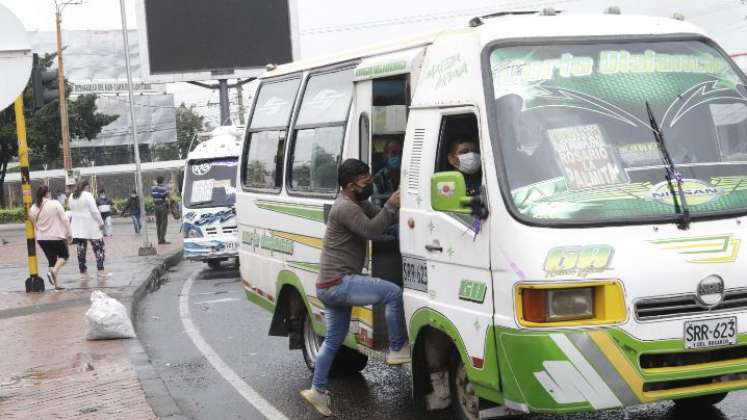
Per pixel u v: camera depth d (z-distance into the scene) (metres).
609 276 5.46
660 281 5.50
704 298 5.59
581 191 5.74
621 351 5.45
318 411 7.98
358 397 8.45
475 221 5.96
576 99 6.07
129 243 33.41
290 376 9.63
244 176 10.77
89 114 61.25
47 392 8.99
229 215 22.80
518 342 5.55
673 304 5.56
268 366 10.23
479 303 5.96
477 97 6.06
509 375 5.69
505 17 6.62
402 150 7.68
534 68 6.14
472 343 6.05
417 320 6.84
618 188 5.77
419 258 6.77
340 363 9.20
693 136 6.11
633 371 5.47
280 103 9.87
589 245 5.50
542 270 5.46
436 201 6.06
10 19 9.41
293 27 38.88
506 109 5.96
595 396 5.45
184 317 14.49
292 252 9.15
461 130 6.55
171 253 27.23
